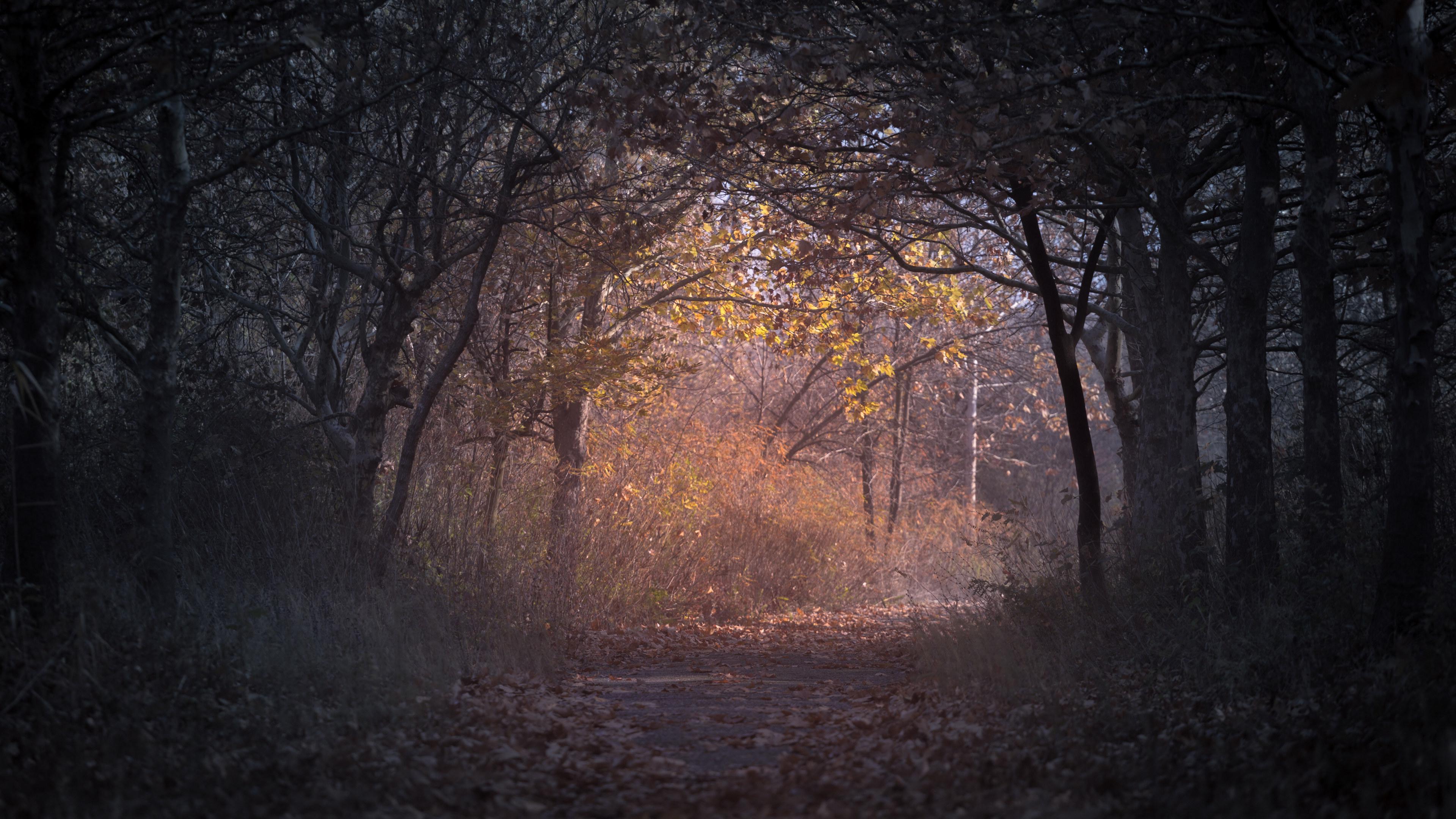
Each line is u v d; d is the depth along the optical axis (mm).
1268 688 7320
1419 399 7203
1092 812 4758
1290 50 8492
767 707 8391
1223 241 12492
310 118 11008
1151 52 8984
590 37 11320
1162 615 9445
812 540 21516
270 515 11547
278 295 14508
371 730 6328
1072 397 10930
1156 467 12547
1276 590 8906
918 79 9797
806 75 9484
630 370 15023
